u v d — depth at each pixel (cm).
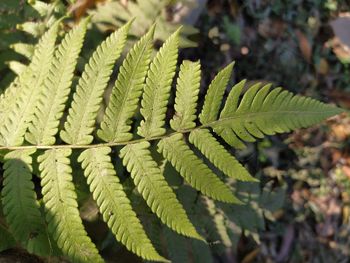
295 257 66
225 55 67
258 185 53
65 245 31
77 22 51
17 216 32
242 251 62
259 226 51
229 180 51
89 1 52
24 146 34
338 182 72
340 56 78
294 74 73
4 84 46
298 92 73
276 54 72
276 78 71
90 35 49
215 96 34
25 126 34
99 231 43
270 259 64
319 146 73
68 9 51
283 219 67
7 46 47
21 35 48
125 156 33
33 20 49
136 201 43
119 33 33
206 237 47
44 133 33
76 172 42
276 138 70
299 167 71
